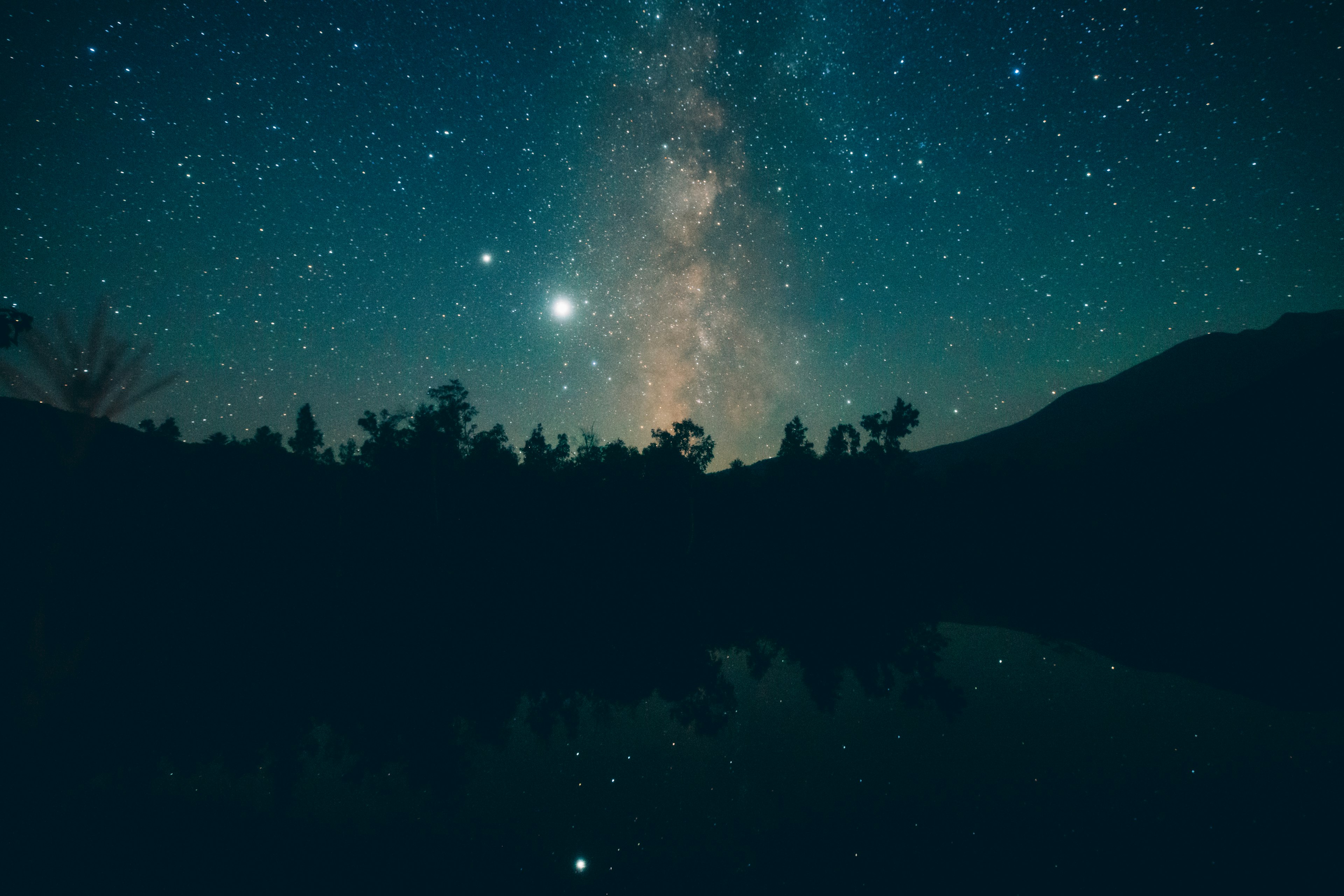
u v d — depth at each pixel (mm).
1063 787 8320
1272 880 5949
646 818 7965
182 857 6992
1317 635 16703
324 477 33750
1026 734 10367
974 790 8383
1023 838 7035
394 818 8094
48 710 10812
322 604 27734
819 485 43469
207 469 30750
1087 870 6316
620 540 38125
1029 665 15133
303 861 6910
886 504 43406
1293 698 11695
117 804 8391
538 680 16391
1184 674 13719
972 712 11695
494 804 8500
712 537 42875
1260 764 8727
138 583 23953
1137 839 6871
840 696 13281
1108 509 45656
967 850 6824
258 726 12609
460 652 19844
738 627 23062
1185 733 10031
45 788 8828
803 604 27312
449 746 11172
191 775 9641
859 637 20203
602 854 7035
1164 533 39656
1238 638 17000
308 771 9906
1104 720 10883
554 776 9547
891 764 9391
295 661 18797
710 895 6117
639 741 11039
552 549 36062
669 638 21484
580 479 39188
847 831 7410
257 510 30781
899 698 12945
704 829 7594
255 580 28859
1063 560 37219
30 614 14562
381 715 13375
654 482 39062
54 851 7070
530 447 40312
